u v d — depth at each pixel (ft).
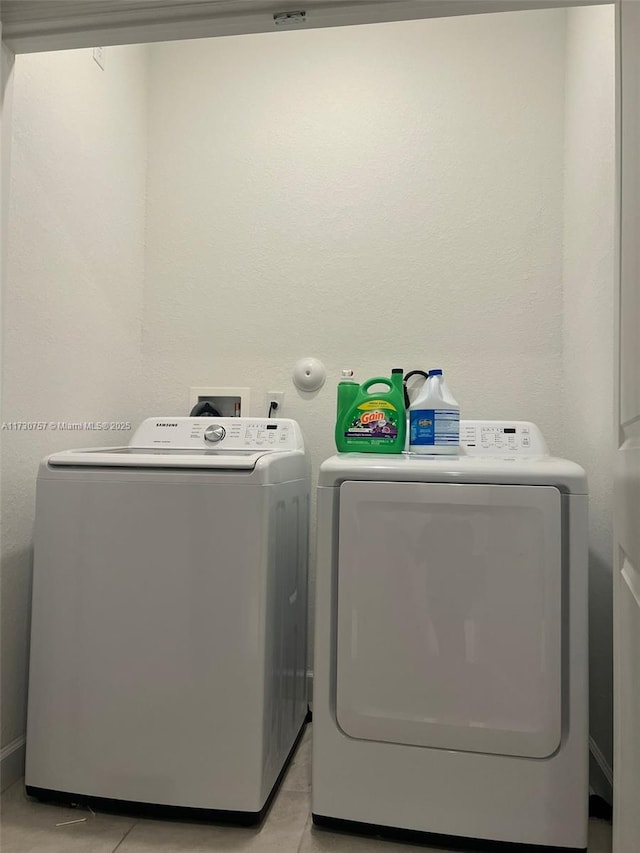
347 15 3.97
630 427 3.55
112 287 6.90
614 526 3.90
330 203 7.30
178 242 7.60
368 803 4.43
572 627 4.26
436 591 4.37
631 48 3.52
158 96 7.72
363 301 7.20
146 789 4.65
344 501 4.52
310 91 7.40
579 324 6.11
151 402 7.58
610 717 5.04
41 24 4.13
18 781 5.24
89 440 6.46
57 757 4.78
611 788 4.90
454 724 4.31
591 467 5.67
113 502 4.79
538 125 6.94
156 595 4.69
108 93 6.79
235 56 7.56
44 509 4.88
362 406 5.68
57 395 5.87
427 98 7.17
